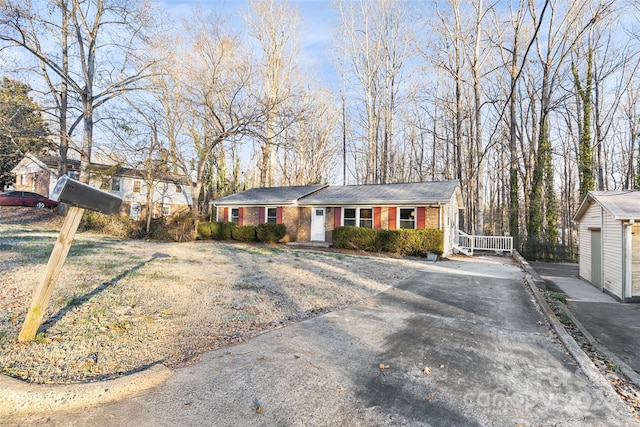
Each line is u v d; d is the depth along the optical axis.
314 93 31.28
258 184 36.69
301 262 10.34
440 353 3.94
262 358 3.54
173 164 16.89
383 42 26.47
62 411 2.45
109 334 3.78
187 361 3.38
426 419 2.58
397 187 17.38
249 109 17.42
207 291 5.98
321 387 2.99
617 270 8.68
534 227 19.38
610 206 9.05
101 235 14.87
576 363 3.83
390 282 8.40
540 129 19.42
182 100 16.95
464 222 27.56
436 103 25.17
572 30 18.47
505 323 5.33
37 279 5.55
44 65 15.78
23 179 25.91
